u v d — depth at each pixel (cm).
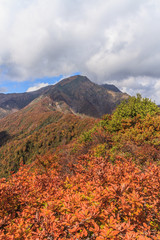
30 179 498
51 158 762
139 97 1345
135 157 700
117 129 1208
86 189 341
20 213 327
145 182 326
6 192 366
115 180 353
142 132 938
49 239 225
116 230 208
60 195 341
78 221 242
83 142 1092
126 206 250
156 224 277
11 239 238
